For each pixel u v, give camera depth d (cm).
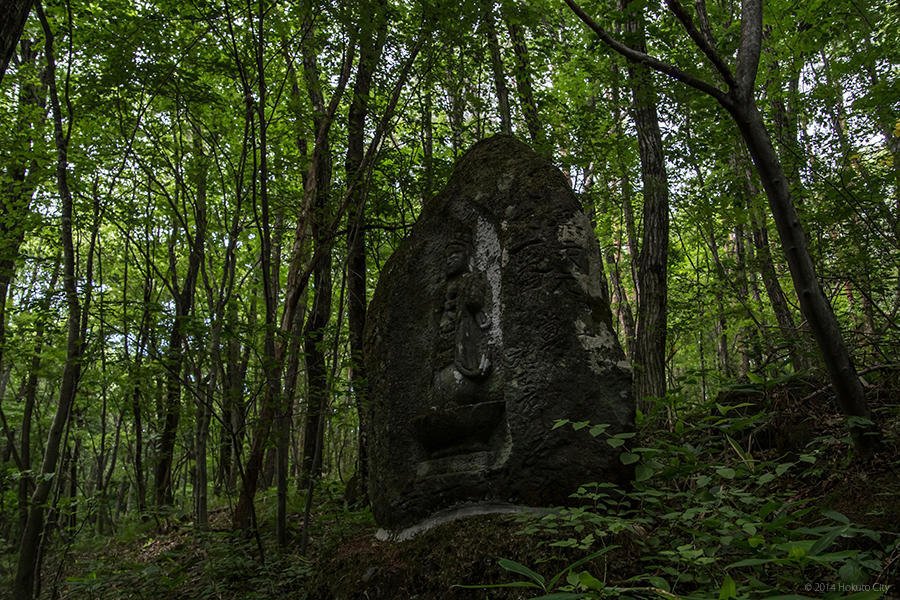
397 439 446
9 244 809
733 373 980
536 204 427
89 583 476
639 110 920
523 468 377
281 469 608
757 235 1017
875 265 673
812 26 914
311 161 760
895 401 455
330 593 400
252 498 591
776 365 555
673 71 380
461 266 460
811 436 446
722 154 829
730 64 798
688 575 271
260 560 541
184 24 715
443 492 404
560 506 362
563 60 977
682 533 328
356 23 634
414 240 495
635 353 875
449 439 421
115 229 1232
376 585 372
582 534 323
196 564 590
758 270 880
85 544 928
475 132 912
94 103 684
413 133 809
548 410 378
